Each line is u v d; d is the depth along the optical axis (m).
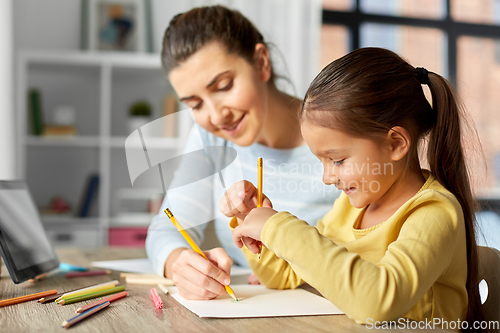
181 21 1.03
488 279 0.75
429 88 0.79
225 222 1.01
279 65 1.35
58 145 2.53
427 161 0.80
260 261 0.82
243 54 1.02
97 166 2.74
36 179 2.67
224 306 0.68
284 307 0.67
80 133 2.74
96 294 0.75
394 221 0.71
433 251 0.61
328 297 0.59
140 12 2.71
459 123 0.78
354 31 3.10
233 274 1.00
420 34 3.24
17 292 0.79
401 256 0.60
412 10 3.23
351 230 0.85
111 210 2.74
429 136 0.79
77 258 1.20
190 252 0.76
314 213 1.12
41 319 0.62
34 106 2.50
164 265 0.91
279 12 2.74
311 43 2.77
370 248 0.74
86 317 0.62
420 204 0.69
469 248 0.75
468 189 0.78
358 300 0.57
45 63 2.50
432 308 0.70
